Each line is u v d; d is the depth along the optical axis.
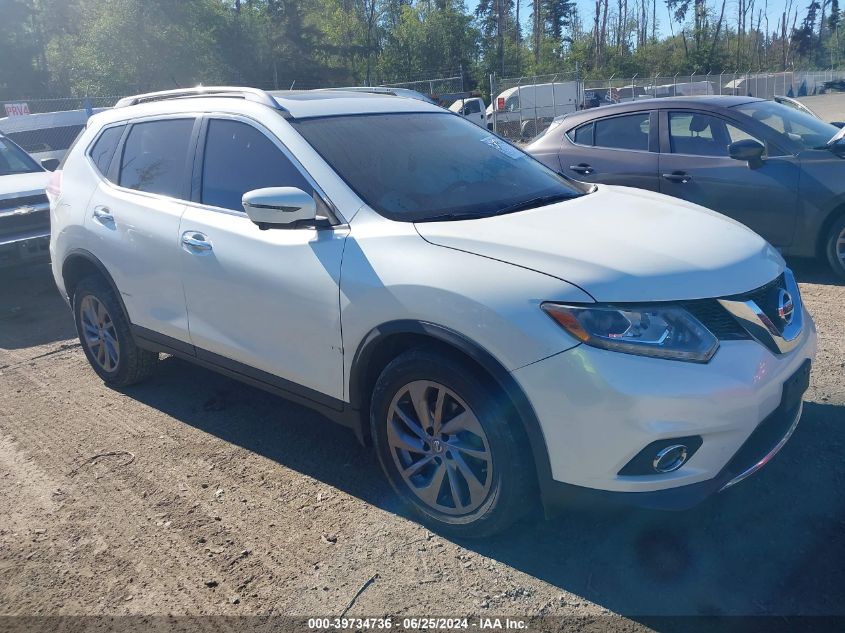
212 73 43.91
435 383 3.08
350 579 3.02
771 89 36.31
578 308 2.75
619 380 2.67
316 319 3.45
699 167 6.98
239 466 3.98
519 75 69.88
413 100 4.55
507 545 3.17
